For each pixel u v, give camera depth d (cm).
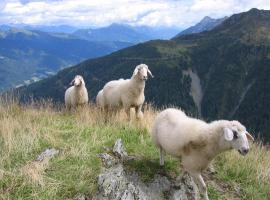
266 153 465
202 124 323
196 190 344
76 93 664
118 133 425
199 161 319
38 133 402
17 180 313
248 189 374
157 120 356
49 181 314
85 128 430
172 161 368
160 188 333
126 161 352
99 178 316
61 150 368
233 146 302
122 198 303
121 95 555
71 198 301
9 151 359
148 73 550
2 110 516
